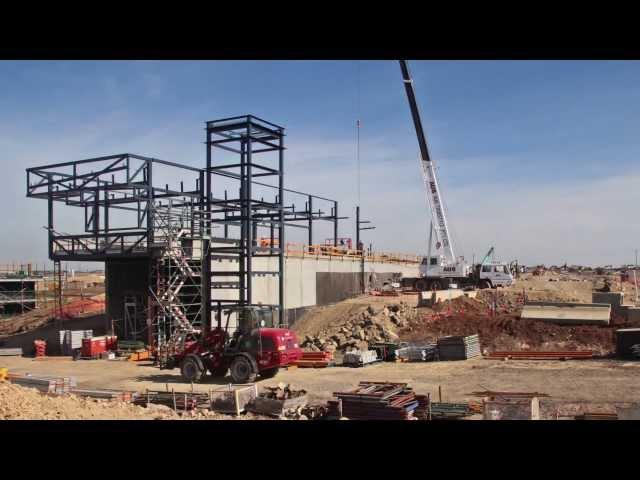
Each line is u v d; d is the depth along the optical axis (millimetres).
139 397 17234
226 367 21906
